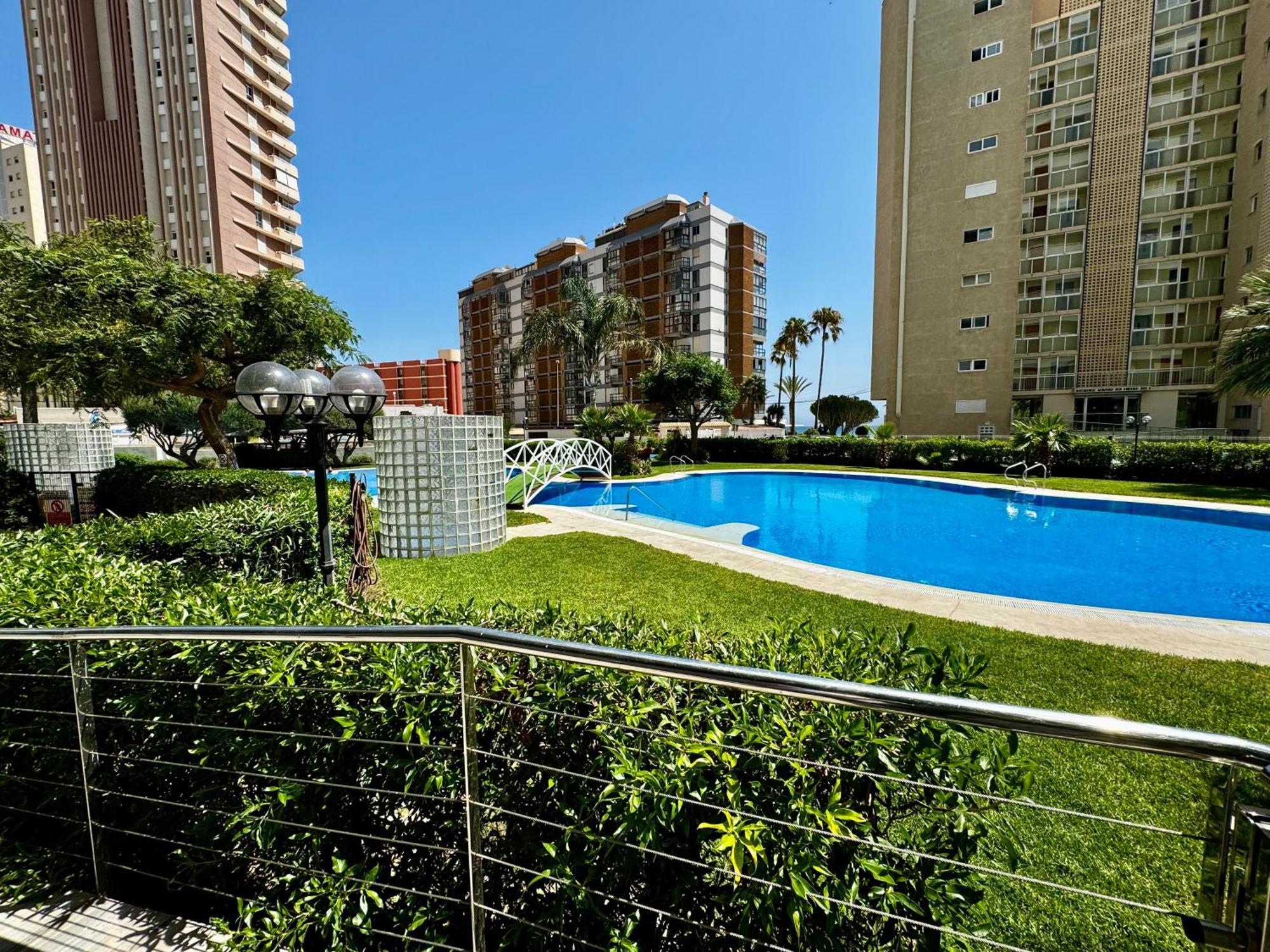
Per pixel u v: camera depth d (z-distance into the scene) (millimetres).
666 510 15047
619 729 1426
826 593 5883
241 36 41625
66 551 3324
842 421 33906
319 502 4469
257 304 11906
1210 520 11484
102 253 11586
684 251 42969
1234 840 822
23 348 9789
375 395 4676
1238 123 20625
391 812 1663
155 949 1678
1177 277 22188
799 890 1116
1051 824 2361
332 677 1644
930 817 1378
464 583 6348
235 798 1799
